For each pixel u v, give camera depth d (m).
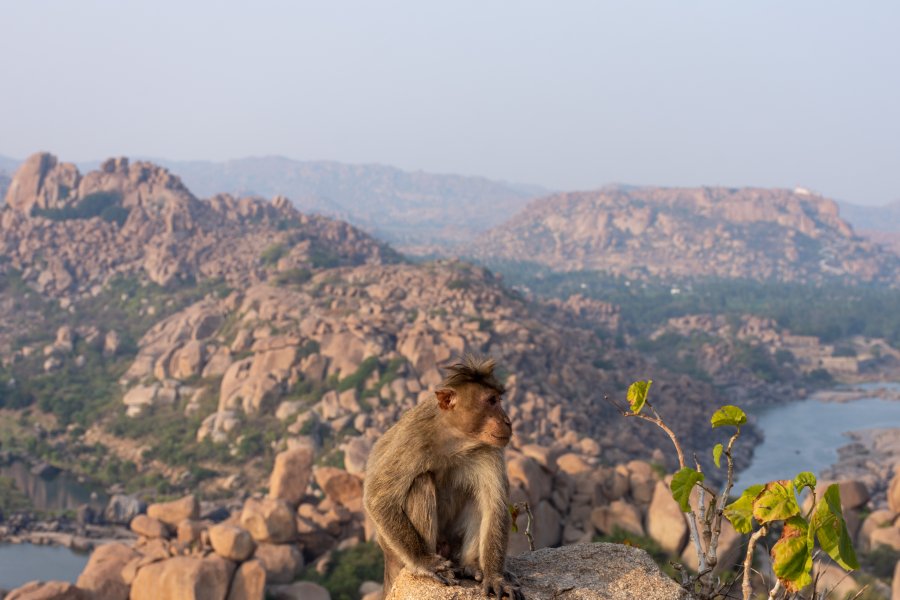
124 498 137.50
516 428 154.25
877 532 64.31
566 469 72.94
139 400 193.38
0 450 174.88
